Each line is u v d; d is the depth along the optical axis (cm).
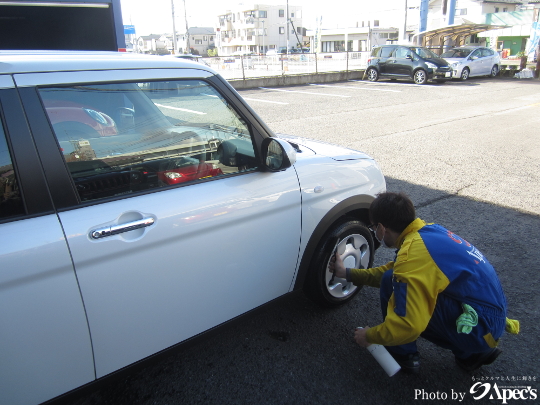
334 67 2164
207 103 220
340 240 280
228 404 223
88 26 366
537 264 365
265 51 9456
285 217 241
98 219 175
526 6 4950
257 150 234
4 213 160
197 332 220
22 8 321
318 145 309
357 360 257
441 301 209
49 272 162
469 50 2150
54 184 170
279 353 262
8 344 158
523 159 700
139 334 196
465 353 231
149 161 203
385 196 224
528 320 292
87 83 183
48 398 175
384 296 241
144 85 201
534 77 2234
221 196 212
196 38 10806
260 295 246
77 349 177
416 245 205
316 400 226
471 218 464
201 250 206
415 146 782
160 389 234
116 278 180
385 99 1427
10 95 164
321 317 298
